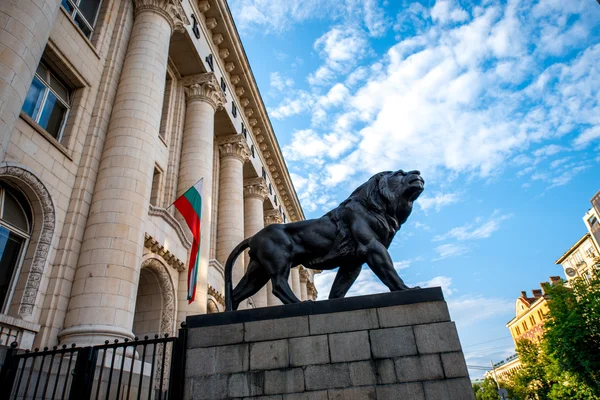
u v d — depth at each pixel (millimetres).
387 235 7004
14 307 9711
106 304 10367
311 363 5691
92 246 11164
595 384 27531
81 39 13578
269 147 34219
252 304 24859
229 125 26109
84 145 12797
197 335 6188
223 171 26031
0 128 8367
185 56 21031
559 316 29047
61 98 12875
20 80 9023
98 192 12141
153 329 14602
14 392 7176
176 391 5719
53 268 10586
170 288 15320
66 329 9875
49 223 10797
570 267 60312
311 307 6129
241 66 26688
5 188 10234
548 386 44312
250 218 30328
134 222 11898
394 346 5625
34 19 9695
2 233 9969
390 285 6418
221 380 5785
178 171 19484
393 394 5324
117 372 8883
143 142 13359
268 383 5660
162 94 15234
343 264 7145
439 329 5641
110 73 14578
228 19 23922
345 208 7207
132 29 16391
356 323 5867
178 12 17797
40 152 10875
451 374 5336
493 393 72750
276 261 6953
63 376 8336
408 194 7207
